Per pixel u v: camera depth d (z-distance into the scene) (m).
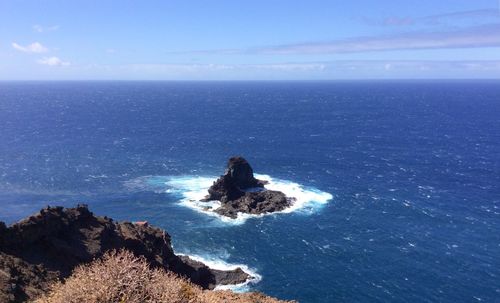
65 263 38.56
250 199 90.94
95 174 114.94
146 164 127.44
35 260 36.84
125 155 139.12
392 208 89.94
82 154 138.62
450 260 67.25
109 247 44.34
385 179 112.06
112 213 87.19
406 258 68.06
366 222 82.50
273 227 80.31
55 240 39.59
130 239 47.53
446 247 71.75
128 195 98.38
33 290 30.66
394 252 70.19
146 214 86.69
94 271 15.75
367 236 76.38
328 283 61.22
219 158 136.62
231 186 94.19
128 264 16.00
